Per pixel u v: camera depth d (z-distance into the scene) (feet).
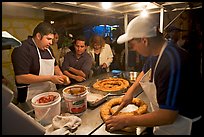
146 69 3.76
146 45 2.66
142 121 2.53
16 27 7.06
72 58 6.95
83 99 3.40
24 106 3.80
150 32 2.58
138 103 3.61
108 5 4.74
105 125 2.91
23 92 4.57
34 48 4.75
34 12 7.07
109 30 9.84
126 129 2.74
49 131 2.77
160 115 2.38
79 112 3.39
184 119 2.62
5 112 2.15
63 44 8.71
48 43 4.83
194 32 6.93
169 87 2.28
